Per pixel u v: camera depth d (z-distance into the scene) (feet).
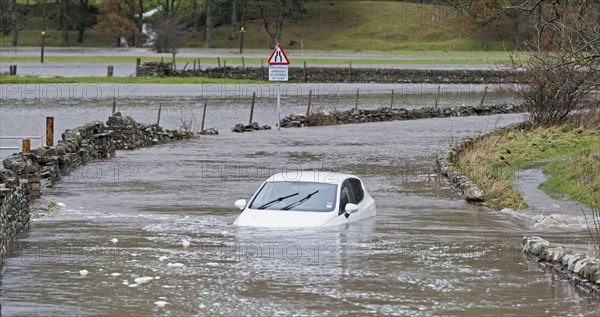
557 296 70.74
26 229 102.12
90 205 123.54
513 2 193.26
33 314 64.80
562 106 227.20
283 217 100.58
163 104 342.23
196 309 66.28
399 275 77.82
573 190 140.26
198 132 242.17
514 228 106.93
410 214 116.88
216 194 135.74
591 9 152.05
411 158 187.21
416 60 613.11
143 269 79.97
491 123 279.69
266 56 651.66
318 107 334.44
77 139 175.73
